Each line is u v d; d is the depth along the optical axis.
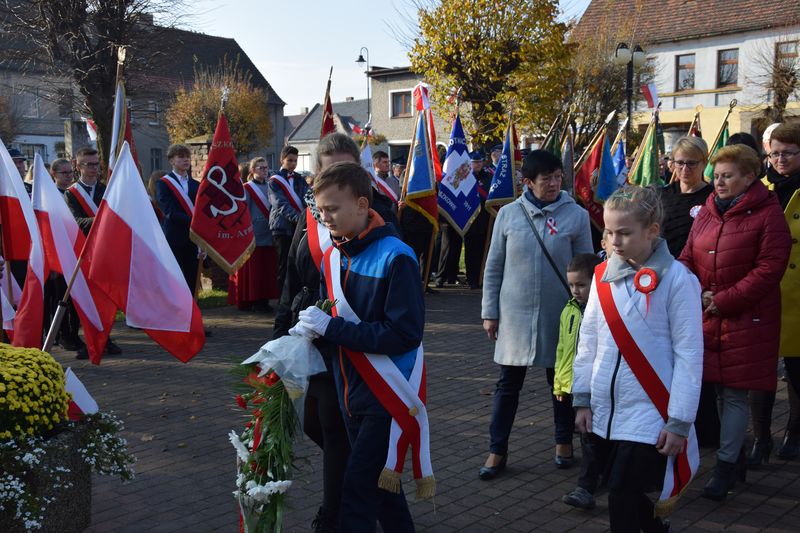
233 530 3.77
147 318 4.15
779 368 6.91
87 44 15.73
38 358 3.50
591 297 3.15
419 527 3.82
